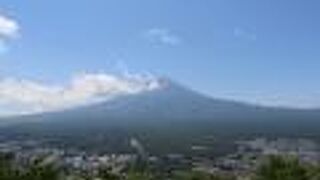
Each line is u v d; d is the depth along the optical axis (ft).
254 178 71.05
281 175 67.72
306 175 67.72
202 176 84.69
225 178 81.61
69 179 73.05
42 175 63.57
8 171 61.87
